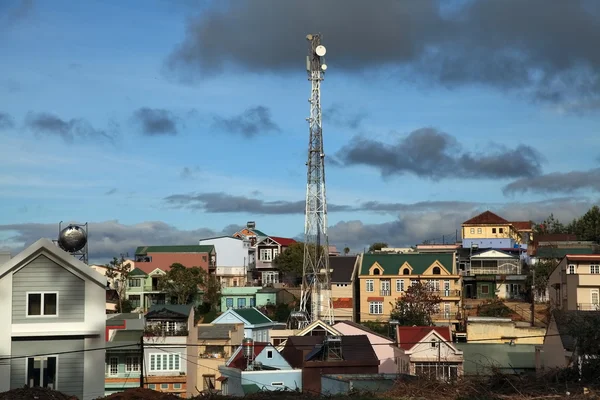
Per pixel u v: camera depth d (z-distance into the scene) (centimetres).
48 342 3469
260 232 14025
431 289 9750
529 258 12025
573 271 8444
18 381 3419
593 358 3850
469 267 11062
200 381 6041
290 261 12256
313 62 8650
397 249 12256
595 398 3036
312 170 8656
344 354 5603
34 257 3469
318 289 8606
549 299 9012
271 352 5722
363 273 10006
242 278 12100
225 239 12912
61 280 3500
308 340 6284
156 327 5491
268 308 10438
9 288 3441
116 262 11188
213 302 10819
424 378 3550
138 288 10962
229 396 3244
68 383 3462
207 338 6394
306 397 3234
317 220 8638
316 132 8644
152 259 11675
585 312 5019
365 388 3694
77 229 4619
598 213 14275
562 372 3797
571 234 13800
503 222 12169
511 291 10512
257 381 5338
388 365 6819
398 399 3150
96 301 3519
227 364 5800
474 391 3269
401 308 9181
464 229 12219
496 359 5988
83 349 3494
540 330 6650
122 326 5494
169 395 3159
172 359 5394
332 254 13775
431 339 5803
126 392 3147
